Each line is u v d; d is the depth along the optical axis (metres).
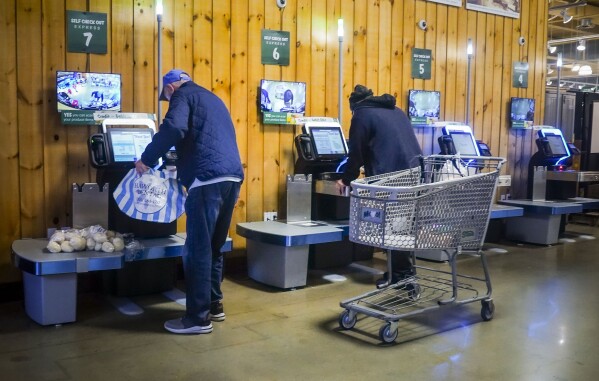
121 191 3.86
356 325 3.78
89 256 3.65
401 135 4.36
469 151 6.23
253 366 3.08
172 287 4.57
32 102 4.23
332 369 3.05
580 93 8.23
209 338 3.50
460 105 6.80
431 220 3.58
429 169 4.36
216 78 5.02
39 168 4.29
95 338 3.47
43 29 4.23
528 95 7.56
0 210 4.16
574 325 3.83
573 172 6.94
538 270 5.49
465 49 6.78
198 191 3.47
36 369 3.00
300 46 5.47
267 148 5.34
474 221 3.75
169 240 4.21
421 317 3.97
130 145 4.08
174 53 4.80
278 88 5.29
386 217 3.50
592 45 17.20
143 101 4.67
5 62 4.12
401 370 3.05
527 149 7.57
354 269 5.43
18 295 4.25
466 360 3.20
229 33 5.06
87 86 4.34
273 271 4.72
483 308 3.91
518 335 3.62
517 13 7.26
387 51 6.08
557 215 6.80
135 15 4.59
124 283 4.34
